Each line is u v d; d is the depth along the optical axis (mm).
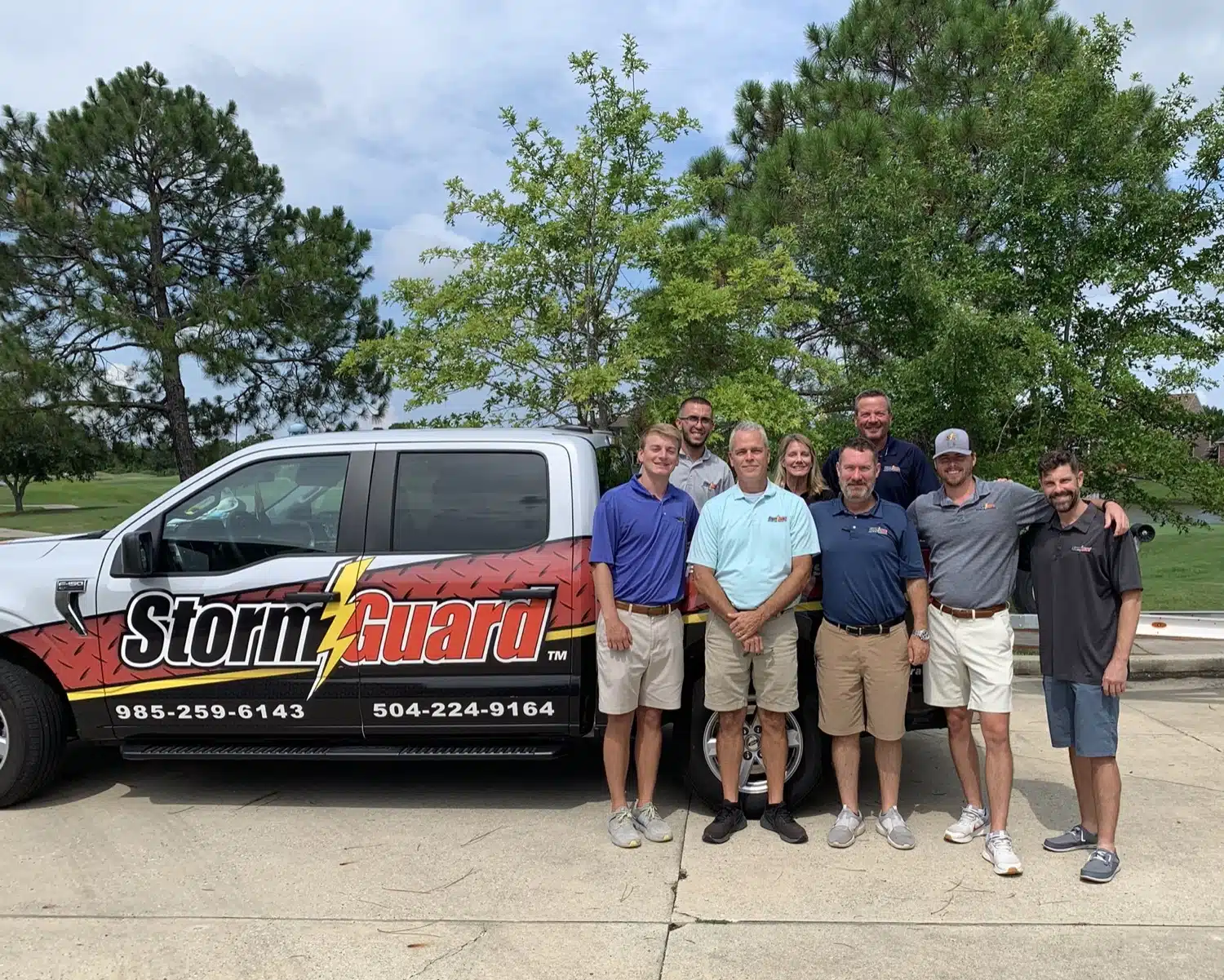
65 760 5777
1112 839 4066
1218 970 3299
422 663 4645
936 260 9664
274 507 4836
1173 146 9320
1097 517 4121
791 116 15047
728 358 9102
